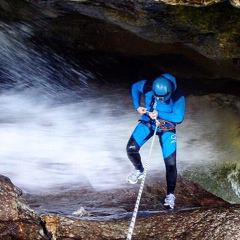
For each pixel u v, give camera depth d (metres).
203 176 9.25
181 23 6.52
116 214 5.59
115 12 6.83
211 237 4.77
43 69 10.47
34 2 7.49
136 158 6.04
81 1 6.72
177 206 6.69
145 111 5.87
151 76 10.58
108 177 7.52
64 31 9.17
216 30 6.43
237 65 8.55
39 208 5.79
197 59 9.17
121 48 9.52
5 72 10.60
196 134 10.17
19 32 9.29
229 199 9.17
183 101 5.81
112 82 11.02
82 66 10.49
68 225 4.73
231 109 10.41
